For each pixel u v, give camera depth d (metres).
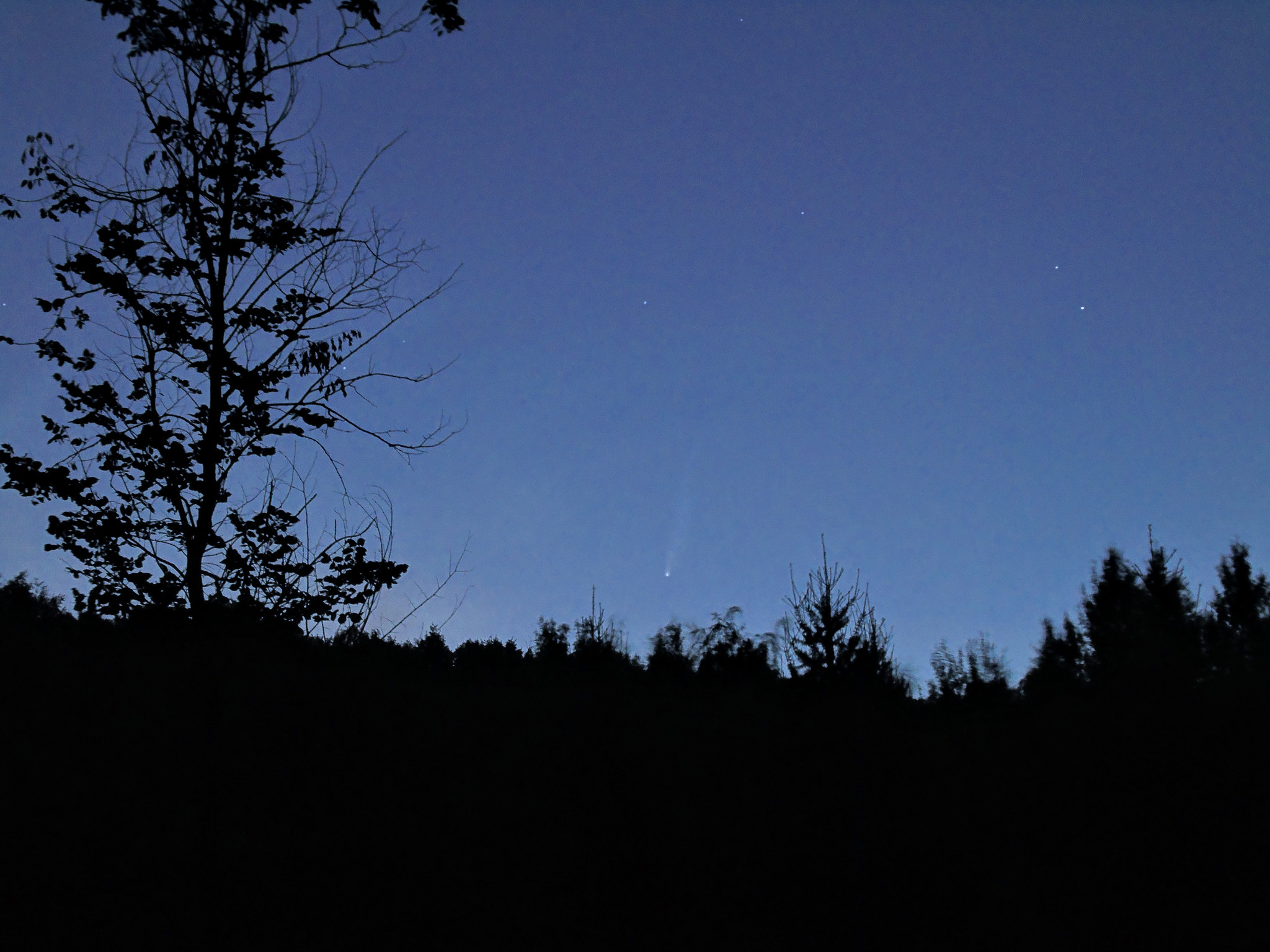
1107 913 8.27
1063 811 9.64
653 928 8.55
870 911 8.80
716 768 11.07
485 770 10.48
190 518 11.38
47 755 8.82
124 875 7.65
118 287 10.88
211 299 11.54
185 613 11.25
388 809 9.45
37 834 7.84
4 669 10.01
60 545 10.88
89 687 10.08
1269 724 9.66
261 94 11.23
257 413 11.46
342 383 11.77
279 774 9.45
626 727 11.57
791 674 15.57
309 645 11.87
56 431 11.04
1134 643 11.68
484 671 15.73
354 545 11.82
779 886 9.23
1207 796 9.09
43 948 6.77
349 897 8.16
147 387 11.52
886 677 12.35
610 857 9.38
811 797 10.48
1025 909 8.58
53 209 11.27
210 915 7.38
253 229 11.56
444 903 8.39
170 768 9.07
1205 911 8.02
